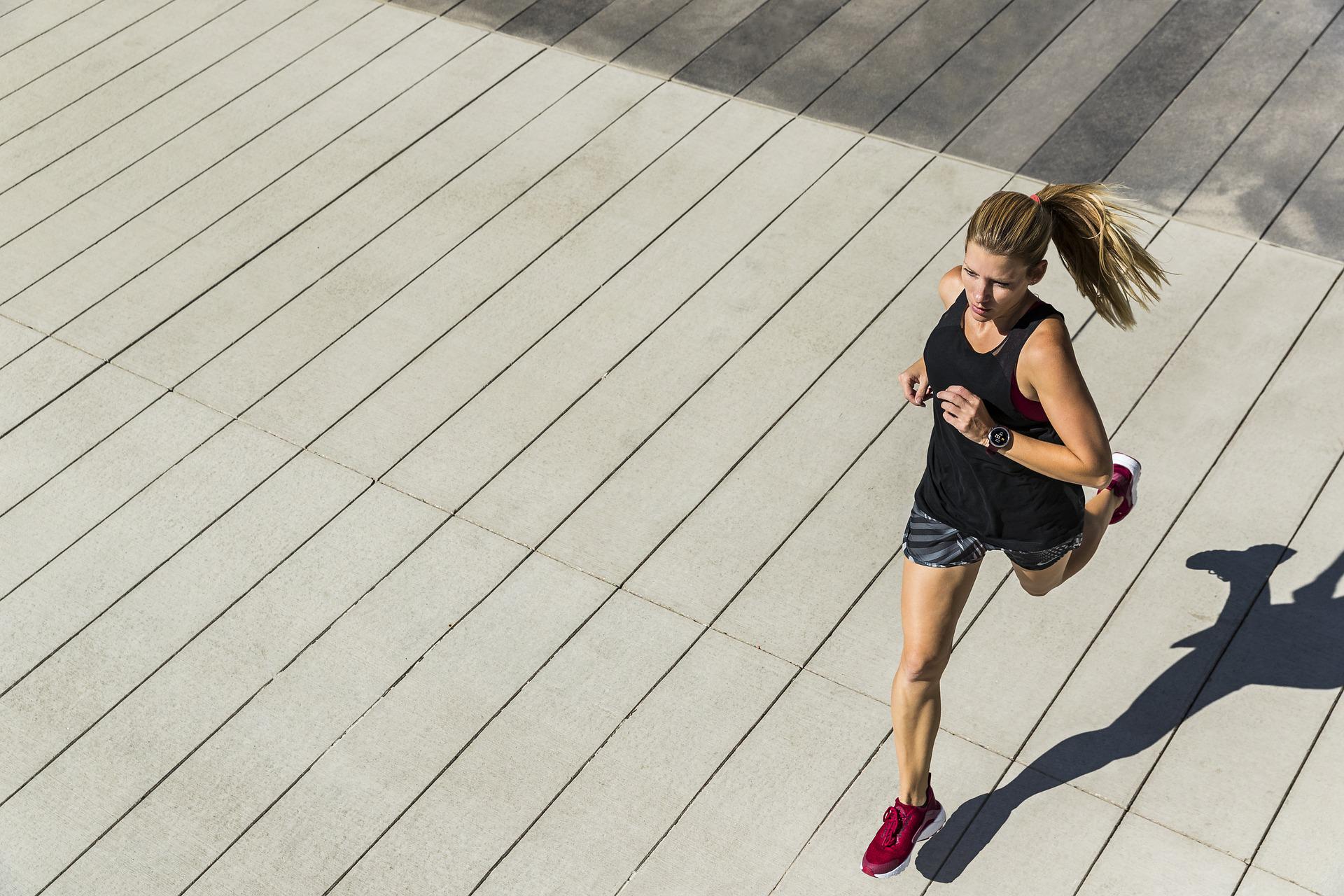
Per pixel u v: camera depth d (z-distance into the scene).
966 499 3.52
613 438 5.37
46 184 6.99
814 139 6.89
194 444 5.48
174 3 8.49
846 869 3.91
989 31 7.62
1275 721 4.16
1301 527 4.74
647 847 4.02
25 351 5.98
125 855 4.10
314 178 6.89
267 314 6.09
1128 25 7.55
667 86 7.37
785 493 5.08
